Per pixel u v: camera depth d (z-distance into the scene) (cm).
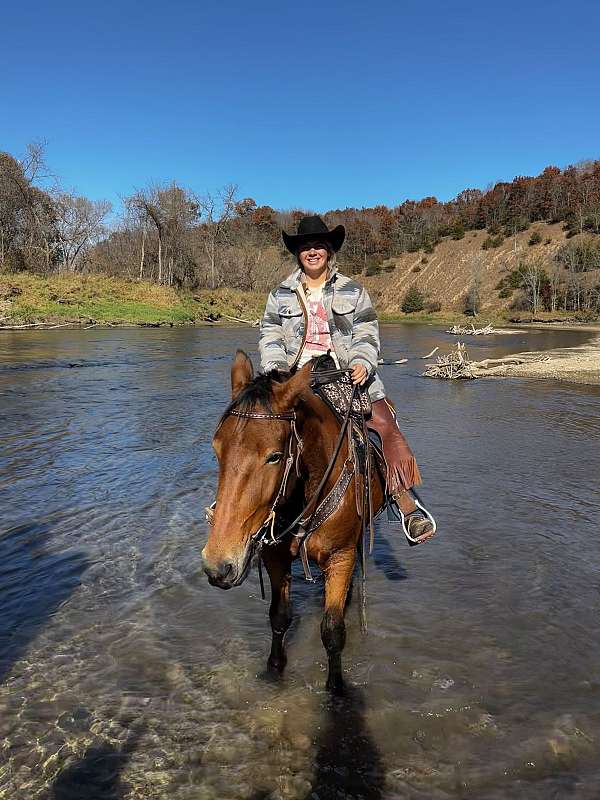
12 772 307
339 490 335
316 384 365
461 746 327
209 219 7306
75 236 6631
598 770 310
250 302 6575
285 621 375
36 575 527
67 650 415
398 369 2425
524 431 1168
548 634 442
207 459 911
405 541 626
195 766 313
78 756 318
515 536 631
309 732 338
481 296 9788
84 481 792
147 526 644
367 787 299
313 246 388
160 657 408
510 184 12544
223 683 381
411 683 382
